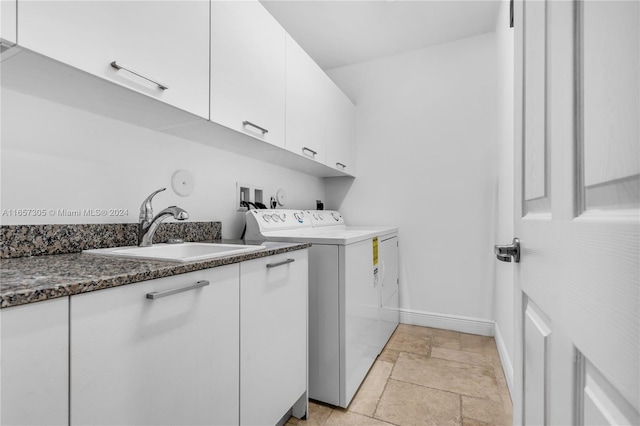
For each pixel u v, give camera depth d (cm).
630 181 34
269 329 121
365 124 295
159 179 148
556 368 53
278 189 238
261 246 131
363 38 257
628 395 33
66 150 114
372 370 191
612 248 36
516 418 83
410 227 277
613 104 37
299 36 253
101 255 105
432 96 270
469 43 257
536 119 66
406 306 277
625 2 35
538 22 65
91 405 64
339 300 155
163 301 80
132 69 99
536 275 64
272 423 122
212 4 130
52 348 58
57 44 81
